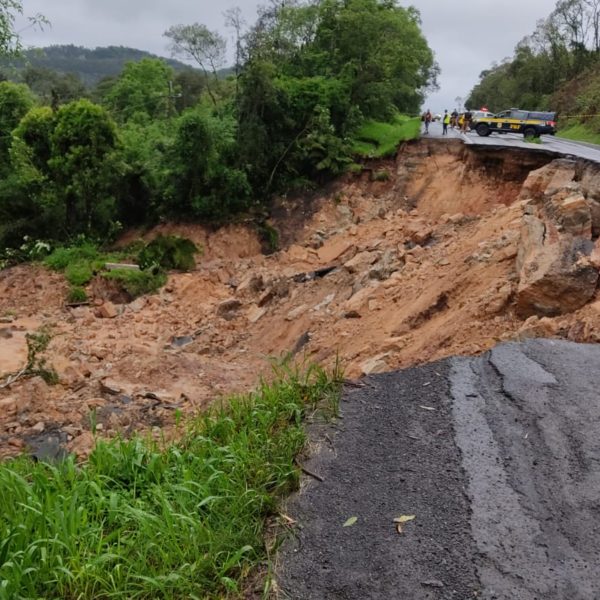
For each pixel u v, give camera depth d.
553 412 6.39
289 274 21.70
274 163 27.36
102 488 5.37
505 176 22.81
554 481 5.37
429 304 12.93
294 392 7.16
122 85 44.19
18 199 26.88
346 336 14.33
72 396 12.02
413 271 16.22
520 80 60.47
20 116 30.58
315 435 6.37
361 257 19.19
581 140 36.94
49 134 25.98
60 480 5.17
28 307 21.97
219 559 4.51
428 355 10.20
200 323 19.72
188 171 25.92
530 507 5.06
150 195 27.47
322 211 26.19
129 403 11.59
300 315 17.55
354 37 29.34
